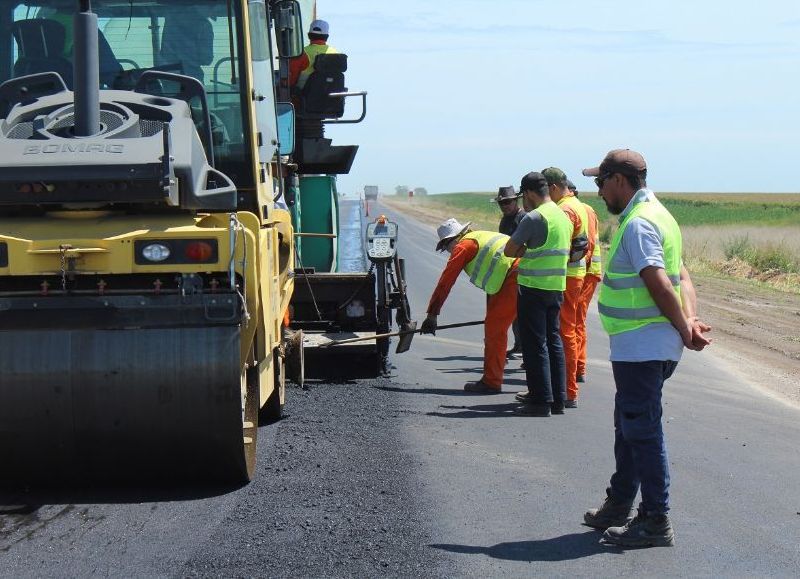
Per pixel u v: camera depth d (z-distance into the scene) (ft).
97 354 18.84
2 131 20.06
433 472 22.47
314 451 23.99
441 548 17.37
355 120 37.01
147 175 19.12
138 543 17.19
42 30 22.88
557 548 17.60
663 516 17.70
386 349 35.65
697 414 30.42
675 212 260.62
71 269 18.84
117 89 23.36
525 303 29.45
